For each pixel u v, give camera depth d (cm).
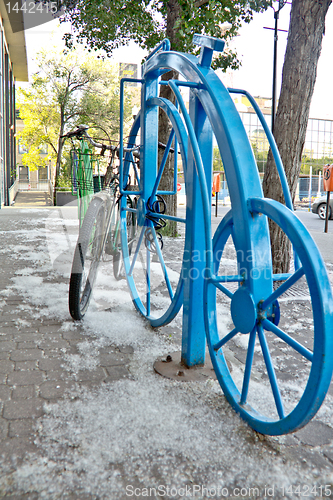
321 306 129
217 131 177
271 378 159
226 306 355
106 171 333
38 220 1010
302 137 414
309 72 400
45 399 189
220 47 180
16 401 186
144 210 293
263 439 164
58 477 138
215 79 185
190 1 691
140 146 294
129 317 312
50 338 266
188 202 215
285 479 142
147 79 278
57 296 360
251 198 164
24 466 143
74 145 336
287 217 142
